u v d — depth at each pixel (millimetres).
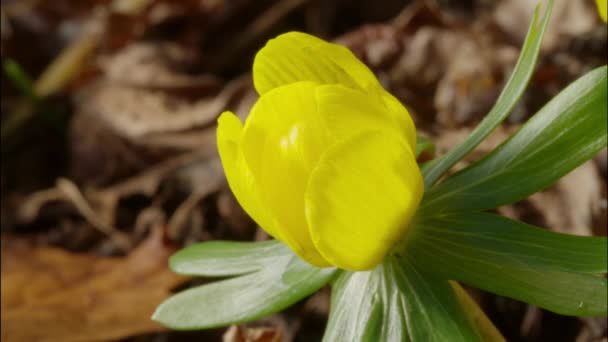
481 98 227
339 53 131
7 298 196
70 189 236
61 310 193
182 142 245
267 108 126
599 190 188
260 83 135
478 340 127
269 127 126
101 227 226
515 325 178
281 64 133
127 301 195
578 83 128
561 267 125
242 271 145
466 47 242
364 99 126
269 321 188
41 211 235
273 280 141
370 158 123
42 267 204
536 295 124
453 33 248
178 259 152
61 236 225
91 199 236
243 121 247
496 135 210
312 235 125
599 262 124
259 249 147
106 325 189
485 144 208
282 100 127
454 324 128
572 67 221
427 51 244
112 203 232
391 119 127
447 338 127
